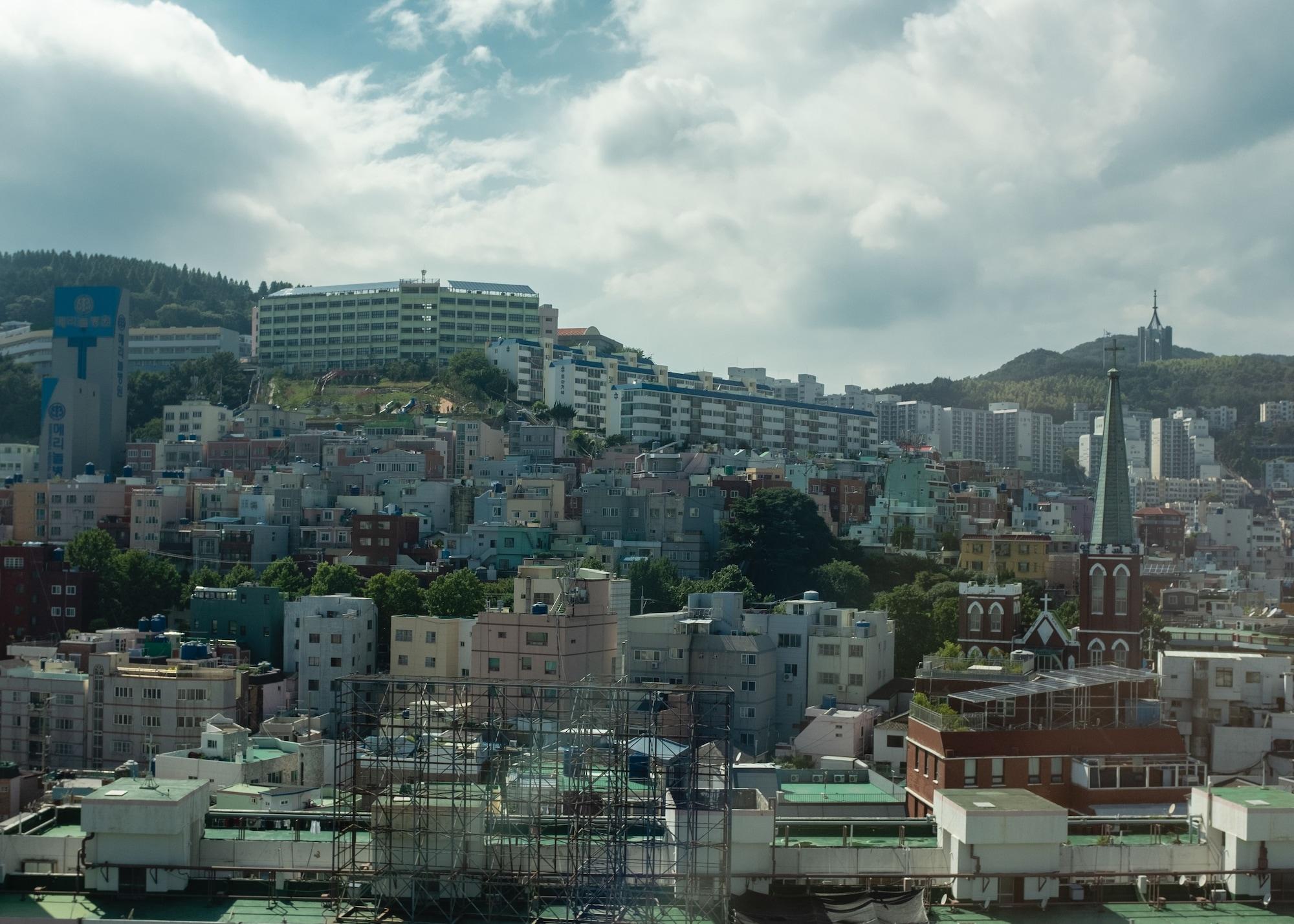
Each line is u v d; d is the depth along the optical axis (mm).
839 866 97125
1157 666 189250
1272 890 95438
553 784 108188
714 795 101000
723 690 102500
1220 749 164875
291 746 165750
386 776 113500
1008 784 134750
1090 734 137875
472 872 95812
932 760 138250
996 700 141375
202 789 101312
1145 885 96000
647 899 94188
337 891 96875
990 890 94562
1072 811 134500
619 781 103688
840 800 145375
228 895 97188
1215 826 98938
